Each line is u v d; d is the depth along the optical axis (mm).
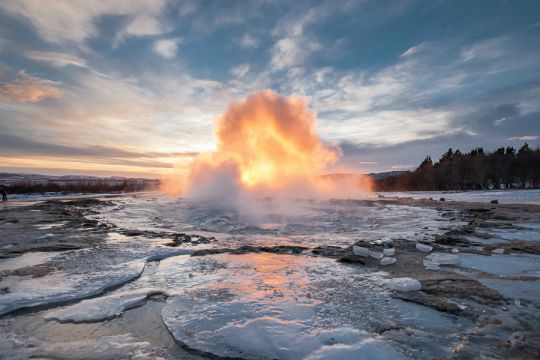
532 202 24484
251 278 5785
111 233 10727
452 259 6914
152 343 3631
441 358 3152
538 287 5117
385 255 7582
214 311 4266
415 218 15922
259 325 3826
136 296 4887
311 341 3475
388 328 3771
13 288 5195
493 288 5066
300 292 4996
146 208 20062
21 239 9398
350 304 4492
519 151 64750
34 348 3510
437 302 4473
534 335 3568
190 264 6766
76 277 5777
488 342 3439
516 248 8094
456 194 41156
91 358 3307
